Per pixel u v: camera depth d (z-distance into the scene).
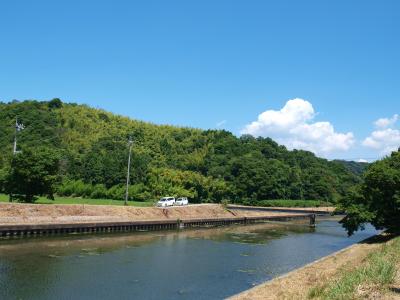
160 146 160.50
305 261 45.84
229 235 71.06
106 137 148.50
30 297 26.80
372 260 32.53
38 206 59.00
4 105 147.50
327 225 102.38
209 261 43.19
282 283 28.62
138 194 104.56
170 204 96.38
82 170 110.19
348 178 183.38
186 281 33.50
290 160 180.12
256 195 138.00
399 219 59.78
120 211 73.31
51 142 126.19
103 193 103.69
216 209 103.00
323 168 181.25
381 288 22.06
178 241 59.06
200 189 123.19
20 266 35.12
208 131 195.62
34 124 135.25
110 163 110.50
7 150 109.62
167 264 40.31
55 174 64.12
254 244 59.25
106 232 63.59
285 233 78.38
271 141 199.62
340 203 62.97
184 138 182.88
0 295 26.78
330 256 43.19
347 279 24.42
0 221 50.81
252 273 37.94
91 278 32.62
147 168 117.00
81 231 59.59
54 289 28.89
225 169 145.25
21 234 51.06
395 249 38.91
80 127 152.38
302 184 157.75
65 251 43.84
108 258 41.50
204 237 66.12
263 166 142.88
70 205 64.62
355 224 60.53
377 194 58.47
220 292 30.52
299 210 110.94
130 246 51.03
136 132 167.38
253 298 24.27
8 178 61.59
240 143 181.62
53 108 164.12
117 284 31.38
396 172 57.41
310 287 26.70
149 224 72.50
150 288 30.72
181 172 123.31
